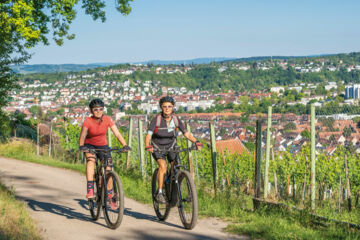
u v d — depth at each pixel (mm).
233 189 9211
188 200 6027
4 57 18516
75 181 12203
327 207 7375
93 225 6344
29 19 20234
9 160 17578
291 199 8164
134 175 12555
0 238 4887
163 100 6188
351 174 8500
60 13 22250
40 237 5441
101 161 6371
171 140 6336
